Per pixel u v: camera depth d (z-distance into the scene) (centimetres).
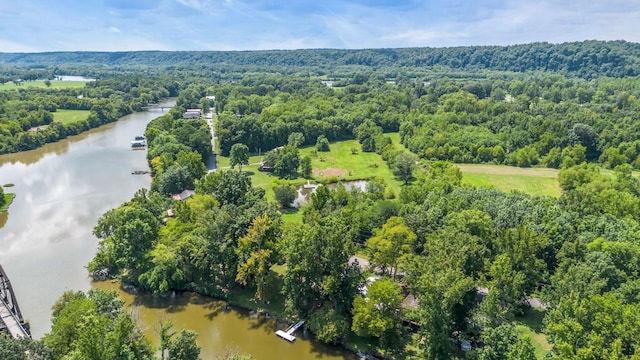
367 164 16538
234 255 7650
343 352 6456
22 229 10550
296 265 6719
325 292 6812
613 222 8106
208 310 7488
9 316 6450
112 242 8369
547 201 9631
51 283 8200
